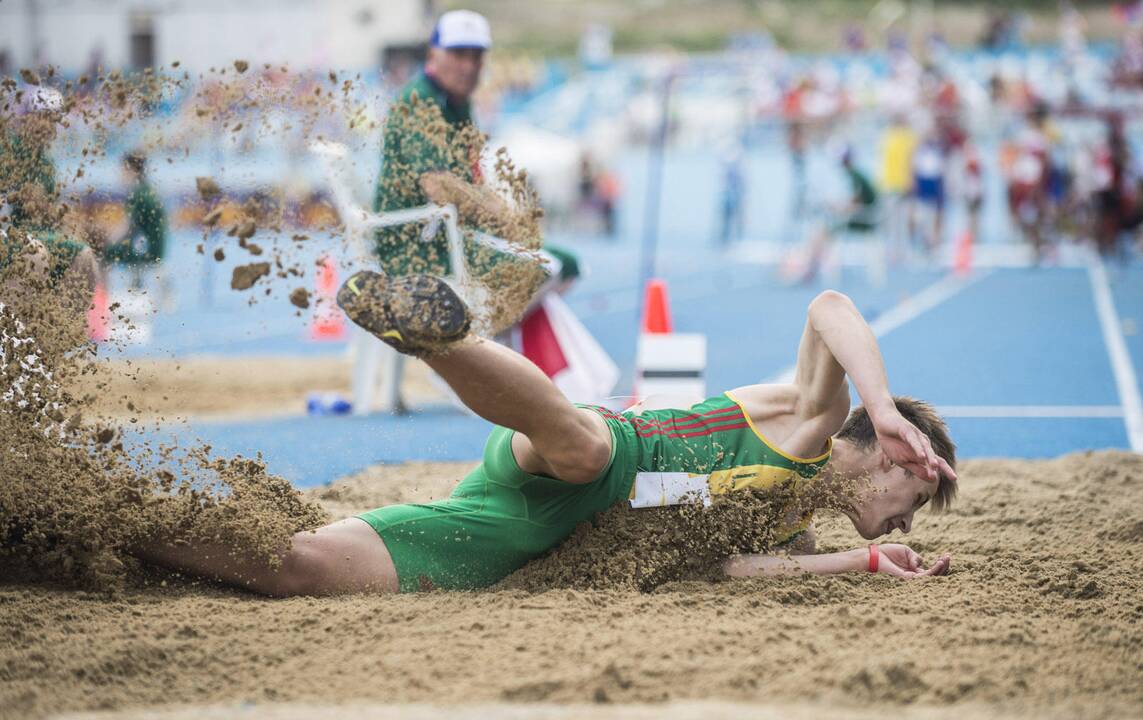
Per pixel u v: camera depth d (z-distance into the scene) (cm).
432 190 1112
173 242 3086
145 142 919
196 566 830
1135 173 4047
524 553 856
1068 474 1305
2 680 658
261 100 934
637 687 644
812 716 595
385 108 1160
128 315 939
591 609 774
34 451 828
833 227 3766
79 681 663
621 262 4456
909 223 4362
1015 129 5631
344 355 2453
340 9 4759
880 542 1034
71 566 819
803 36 11519
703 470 862
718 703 623
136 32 4606
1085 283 3562
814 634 725
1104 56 8319
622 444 851
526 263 1110
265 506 861
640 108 7638
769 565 876
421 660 685
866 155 6594
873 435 884
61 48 4556
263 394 1950
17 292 838
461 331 727
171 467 925
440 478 1302
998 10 10981
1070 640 731
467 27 1464
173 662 694
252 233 903
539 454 815
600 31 9462
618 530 852
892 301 3272
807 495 877
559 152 5409
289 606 794
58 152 880
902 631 739
